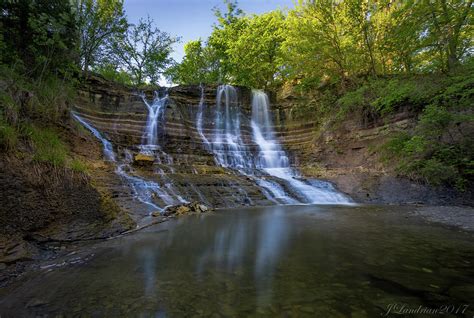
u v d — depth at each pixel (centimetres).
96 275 310
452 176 1020
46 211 484
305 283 269
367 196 1104
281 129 2055
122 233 539
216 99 2059
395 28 1529
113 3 2020
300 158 1750
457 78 1109
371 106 1520
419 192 1042
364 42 1720
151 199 831
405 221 637
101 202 598
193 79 3075
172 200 870
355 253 372
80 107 1430
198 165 1449
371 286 258
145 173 1064
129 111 1623
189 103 1953
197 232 540
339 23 1758
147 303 234
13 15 919
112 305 232
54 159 581
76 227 502
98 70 2383
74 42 1178
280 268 317
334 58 1844
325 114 1886
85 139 1127
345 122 1659
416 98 1277
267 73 2534
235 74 2659
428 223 606
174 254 388
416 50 1488
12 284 296
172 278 293
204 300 237
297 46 1875
